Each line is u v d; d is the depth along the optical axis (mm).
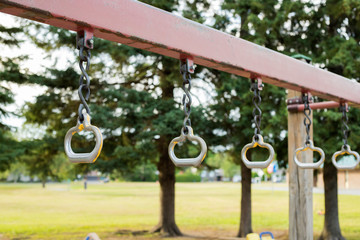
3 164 9898
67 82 10352
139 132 10508
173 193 13664
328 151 9688
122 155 10594
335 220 11672
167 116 10133
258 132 2074
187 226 16125
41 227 15430
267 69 2109
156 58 10438
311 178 3828
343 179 43969
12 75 9398
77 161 1344
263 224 16359
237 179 88312
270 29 10961
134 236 13047
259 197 33625
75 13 1344
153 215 20312
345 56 9742
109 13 1434
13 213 21188
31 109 10875
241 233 13008
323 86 2529
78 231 14281
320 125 10023
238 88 11328
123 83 11391
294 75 2303
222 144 11391
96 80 10766
